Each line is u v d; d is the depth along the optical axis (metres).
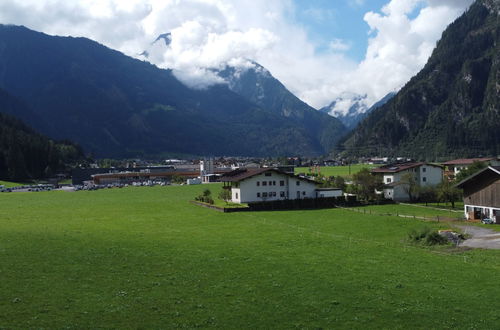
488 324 23.95
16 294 27.02
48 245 41.75
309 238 48.97
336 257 38.22
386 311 25.52
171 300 26.70
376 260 37.28
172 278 31.09
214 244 44.16
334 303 26.58
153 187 165.00
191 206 91.44
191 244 44.00
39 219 66.38
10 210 82.44
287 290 28.73
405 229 58.44
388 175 111.75
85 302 26.09
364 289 29.09
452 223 64.06
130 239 46.69
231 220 67.75
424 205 93.88
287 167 198.88
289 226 60.69
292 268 33.94
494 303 26.84
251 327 23.22
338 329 23.20
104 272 32.31
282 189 97.31
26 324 22.80
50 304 25.61
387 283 30.44
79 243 43.28
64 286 28.81
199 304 26.11
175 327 23.02
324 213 79.81
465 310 25.78
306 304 26.38
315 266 34.66
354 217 72.69
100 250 39.88
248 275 32.00
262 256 38.19
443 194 89.56
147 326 23.08
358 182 103.25
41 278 30.34
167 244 43.78
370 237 52.50
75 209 84.81
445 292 28.67
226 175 107.50
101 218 68.88
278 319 24.23
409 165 114.81
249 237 49.50
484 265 36.12
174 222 64.44
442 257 39.31
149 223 62.72
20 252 38.00
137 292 28.02
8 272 31.48
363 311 25.48
